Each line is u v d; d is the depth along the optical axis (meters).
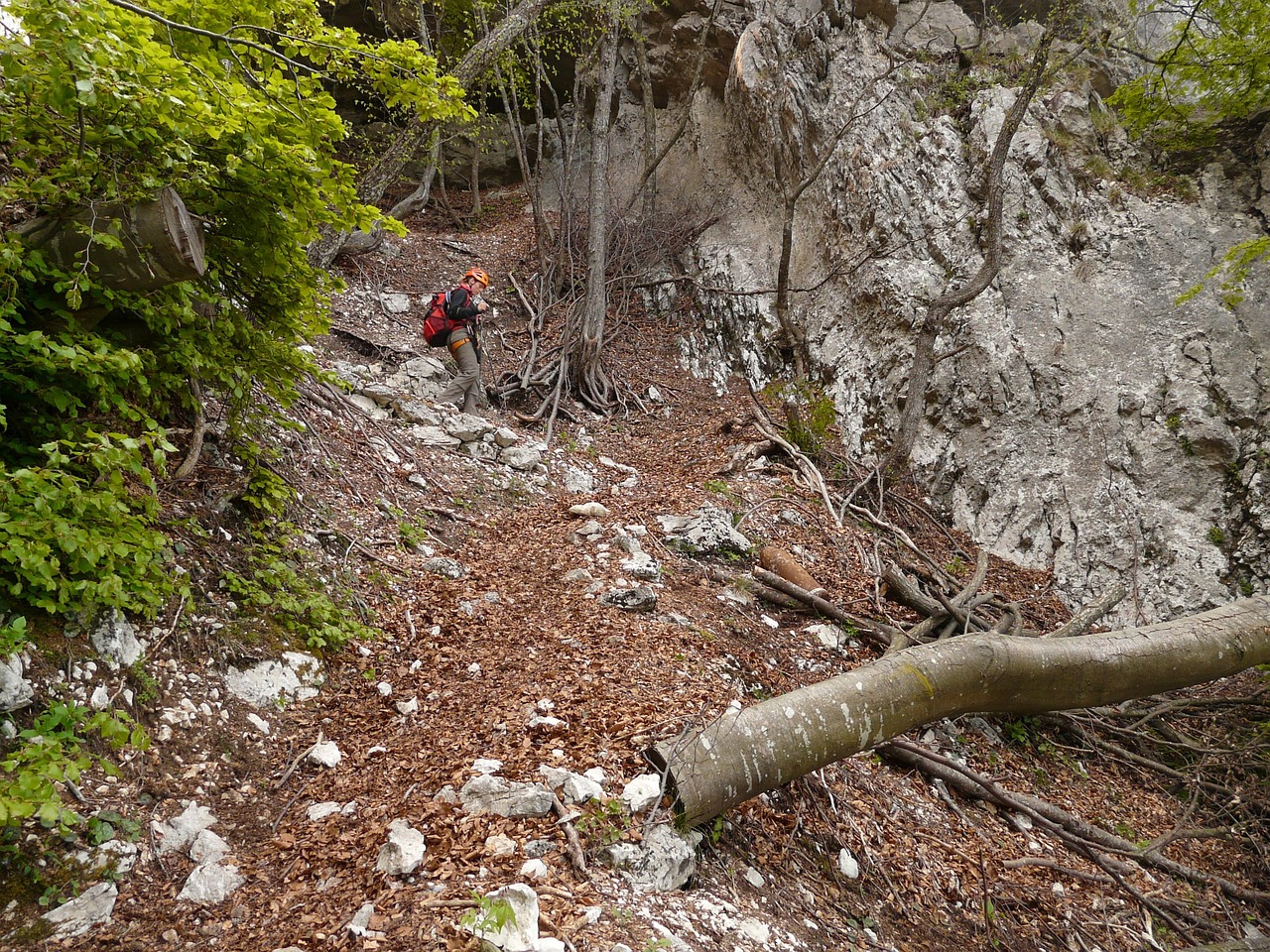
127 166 3.44
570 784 3.34
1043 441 9.45
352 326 9.89
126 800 3.05
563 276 12.99
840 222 12.16
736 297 12.71
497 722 3.98
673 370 12.37
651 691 4.44
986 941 4.08
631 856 3.09
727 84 14.53
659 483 8.93
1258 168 11.05
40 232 3.36
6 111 3.19
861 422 10.57
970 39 13.55
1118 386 9.45
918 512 9.45
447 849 3.00
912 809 4.88
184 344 3.96
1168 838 5.41
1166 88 10.91
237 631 4.03
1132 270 10.34
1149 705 7.02
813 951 3.28
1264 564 8.30
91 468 3.58
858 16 13.60
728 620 6.01
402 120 13.52
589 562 6.16
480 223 15.82
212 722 3.59
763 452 9.77
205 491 4.53
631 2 12.01
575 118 13.68
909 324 10.60
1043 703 5.45
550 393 10.42
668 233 14.09
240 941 2.65
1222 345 9.46
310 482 5.78
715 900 3.24
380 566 5.42
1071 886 4.81
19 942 2.48
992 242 9.27
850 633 6.51
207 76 3.13
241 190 3.79
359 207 3.99
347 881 2.91
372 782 3.55
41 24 2.54
